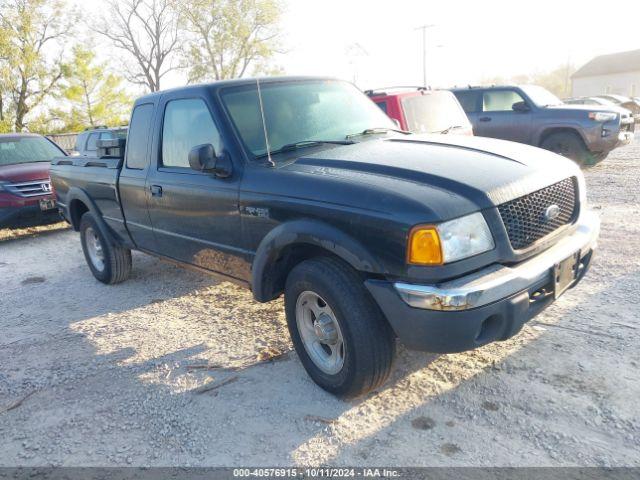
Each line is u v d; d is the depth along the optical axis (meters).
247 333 4.45
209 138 4.02
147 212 4.77
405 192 2.90
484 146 3.71
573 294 4.56
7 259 7.83
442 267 2.74
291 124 4.04
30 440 3.21
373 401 3.32
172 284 5.91
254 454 2.92
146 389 3.67
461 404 3.20
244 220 3.69
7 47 28.94
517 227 3.01
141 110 4.86
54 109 32.50
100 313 5.21
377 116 4.61
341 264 3.17
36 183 8.92
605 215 7.20
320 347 3.46
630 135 11.32
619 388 3.18
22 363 4.23
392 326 2.94
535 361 3.56
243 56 37.56
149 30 38.28
